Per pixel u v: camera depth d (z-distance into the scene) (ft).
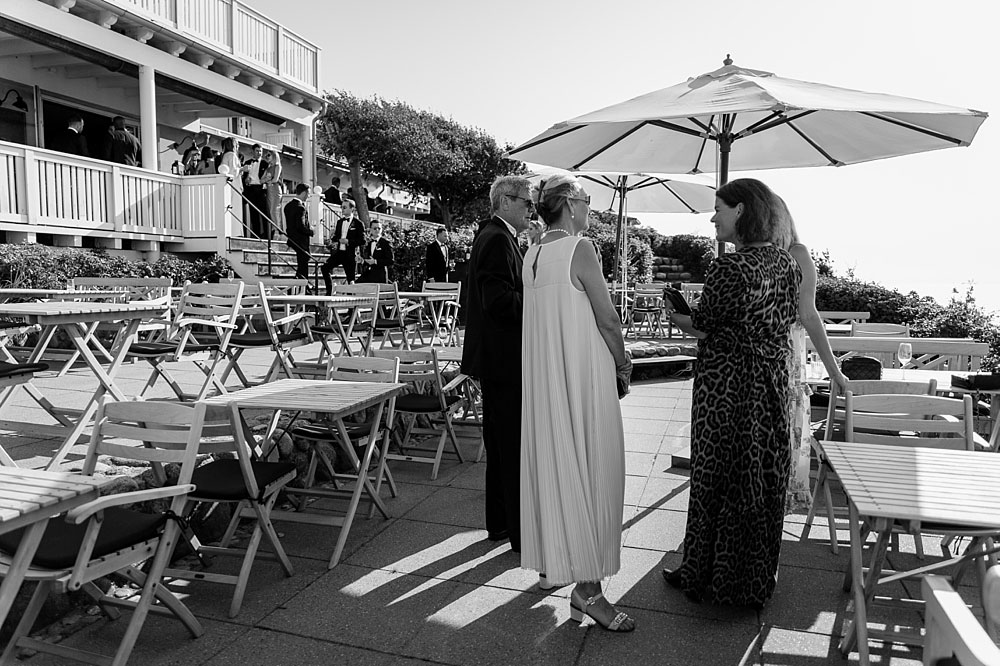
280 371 25.54
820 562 12.11
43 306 14.87
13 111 43.62
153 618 10.19
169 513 8.96
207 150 48.11
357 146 90.99
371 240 43.80
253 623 10.03
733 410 9.93
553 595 10.88
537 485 9.83
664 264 90.79
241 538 13.30
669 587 11.13
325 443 15.93
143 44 41.22
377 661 9.05
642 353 32.81
